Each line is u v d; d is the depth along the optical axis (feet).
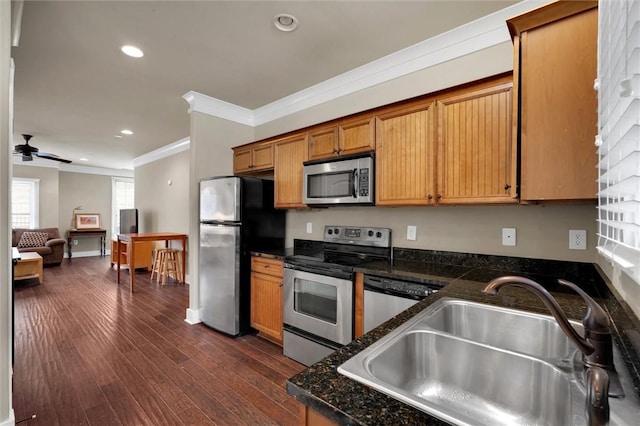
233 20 6.73
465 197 6.13
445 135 6.41
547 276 6.13
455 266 7.25
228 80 9.72
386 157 7.37
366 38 7.41
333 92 9.84
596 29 4.25
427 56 7.79
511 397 2.86
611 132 2.72
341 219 9.70
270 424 5.86
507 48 6.72
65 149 20.03
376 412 1.92
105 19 6.71
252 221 10.19
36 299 14.10
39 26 6.95
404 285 6.22
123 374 7.61
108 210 28.50
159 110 12.53
